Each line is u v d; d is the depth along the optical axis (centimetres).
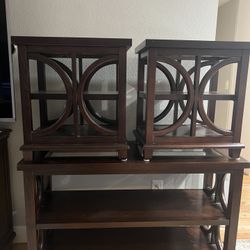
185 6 151
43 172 115
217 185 143
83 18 148
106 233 154
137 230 158
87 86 131
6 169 154
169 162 118
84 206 138
